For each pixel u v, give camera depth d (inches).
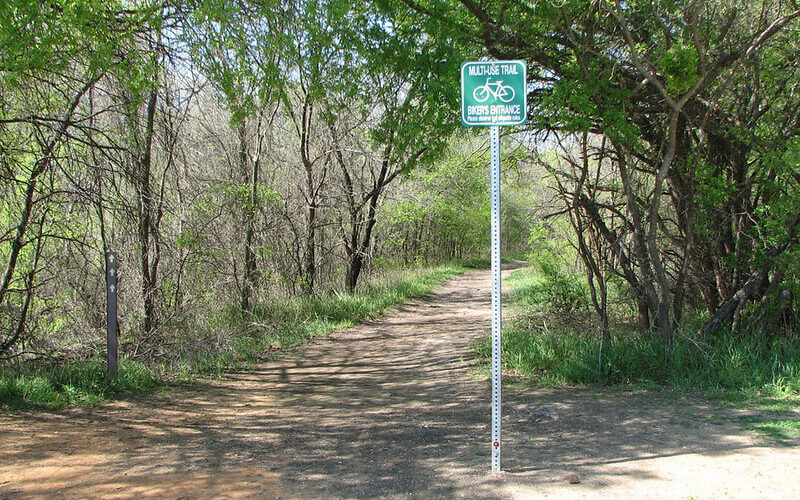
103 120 348.8
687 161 333.1
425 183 792.9
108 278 283.6
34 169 290.4
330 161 676.1
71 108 301.9
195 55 298.0
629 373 291.7
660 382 280.8
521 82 150.8
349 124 587.8
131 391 285.4
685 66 266.4
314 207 621.0
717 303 361.4
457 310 711.7
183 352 361.7
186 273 419.5
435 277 1160.2
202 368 345.7
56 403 249.0
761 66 340.5
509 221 1514.5
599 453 181.2
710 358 281.1
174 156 394.0
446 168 542.3
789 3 316.8
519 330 415.5
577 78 296.5
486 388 296.5
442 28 319.6
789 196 299.4
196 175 441.4
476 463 177.0
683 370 282.8
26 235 314.7
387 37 325.1
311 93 339.9
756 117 335.6
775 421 204.7
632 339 322.0
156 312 378.0
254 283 523.8
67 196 316.2
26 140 295.6
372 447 203.2
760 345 285.1
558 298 417.1
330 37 311.0
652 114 346.3
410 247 1247.5
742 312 322.0
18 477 167.5
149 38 303.7
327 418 249.6
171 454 194.2
